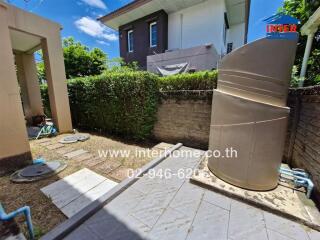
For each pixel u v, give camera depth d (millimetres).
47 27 5273
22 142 3365
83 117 6922
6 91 3125
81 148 4492
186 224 1897
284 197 2242
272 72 2129
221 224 1896
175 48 8227
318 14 2723
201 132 4285
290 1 4281
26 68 7266
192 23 8125
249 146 2330
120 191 2447
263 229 1826
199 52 6320
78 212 1988
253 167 2346
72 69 11836
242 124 2350
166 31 8820
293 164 3004
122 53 10742
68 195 2441
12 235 1450
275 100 2184
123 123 5371
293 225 1873
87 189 2594
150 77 4645
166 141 4957
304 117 2629
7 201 2316
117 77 5180
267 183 2359
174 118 4695
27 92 7406
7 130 3154
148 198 2344
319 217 1894
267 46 2094
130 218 1981
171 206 2186
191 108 4355
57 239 1683
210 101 4043
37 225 1885
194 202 2264
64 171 3186
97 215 2023
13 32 4848
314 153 2223
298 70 4078
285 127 2236
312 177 2260
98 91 5852
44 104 8883
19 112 3305
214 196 2389
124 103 5176
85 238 1713
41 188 2619
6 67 3111
